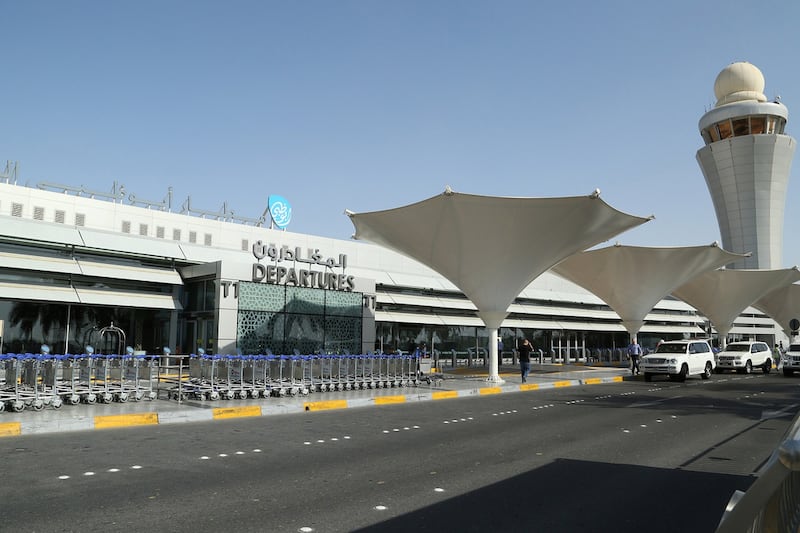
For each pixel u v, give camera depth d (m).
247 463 7.72
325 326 26.44
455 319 40.00
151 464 7.61
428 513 5.53
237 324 23.38
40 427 10.23
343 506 5.74
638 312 32.78
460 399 16.97
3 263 21.55
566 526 5.21
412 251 22.14
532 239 20.34
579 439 9.84
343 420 12.15
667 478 7.05
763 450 8.92
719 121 70.38
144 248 26.00
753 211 68.44
